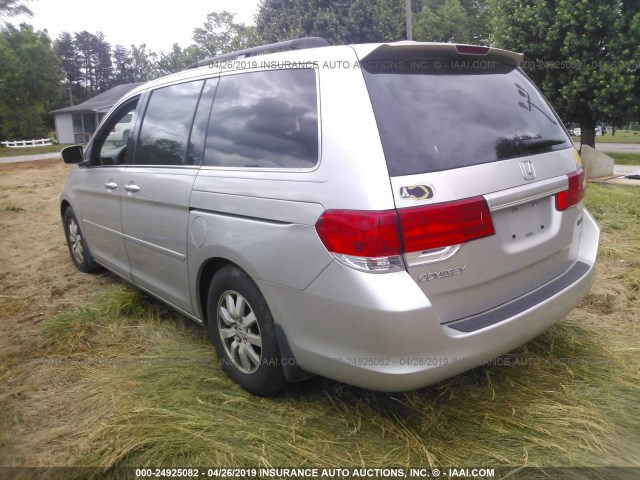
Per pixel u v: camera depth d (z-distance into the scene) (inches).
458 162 88.7
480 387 108.6
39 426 97.7
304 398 105.4
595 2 535.5
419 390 107.3
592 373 113.3
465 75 103.3
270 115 102.3
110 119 159.9
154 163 132.1
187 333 138.9
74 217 188.5
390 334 79.4
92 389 109.3
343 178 84.5
